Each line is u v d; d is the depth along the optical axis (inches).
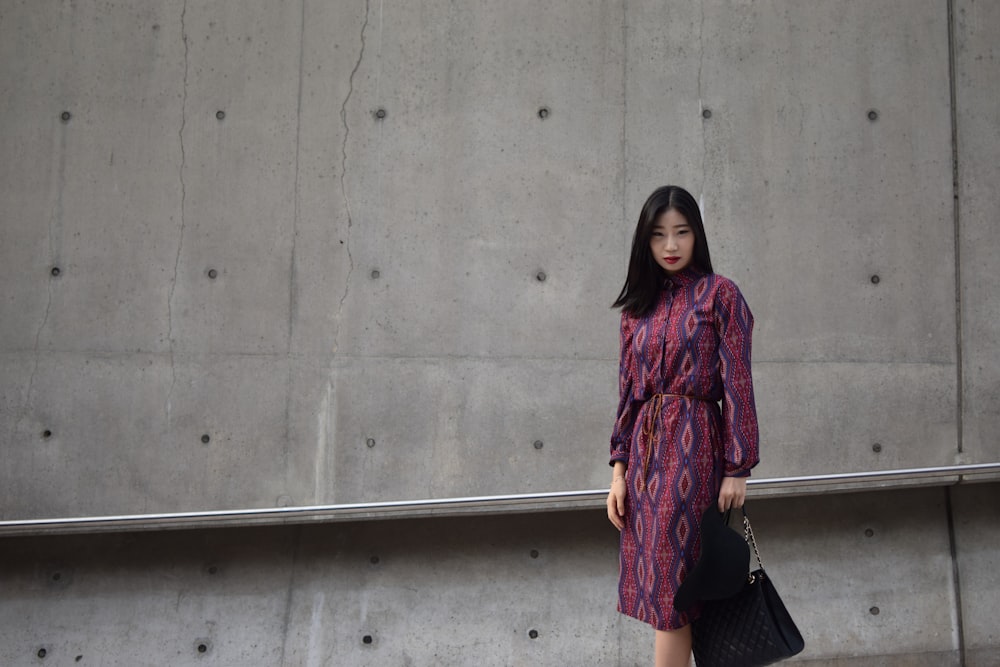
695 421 90.7
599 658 171.0
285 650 166.2
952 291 181.2
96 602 165.0
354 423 170.6
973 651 175.6
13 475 164.1
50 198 167.3
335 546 171.9
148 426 166.9
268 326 169.8
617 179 176.7
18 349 165.3
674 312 92.9
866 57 182.1
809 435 176.6
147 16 170.6
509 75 176.1
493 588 172.4
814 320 178.1
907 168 181.5
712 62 179.3
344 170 172.4
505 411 173.2
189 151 170.1
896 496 181.5
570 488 173.0
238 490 167.8
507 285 174.2
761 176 178.7
